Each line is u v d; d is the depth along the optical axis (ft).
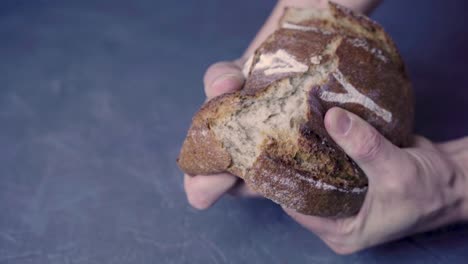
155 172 2.72
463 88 3.01
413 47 3.29
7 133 2.94
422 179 2.19
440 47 3.28
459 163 2.35
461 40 3.32
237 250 2.38
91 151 2.83
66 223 2.50
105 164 2.76
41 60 3.46
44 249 2.41
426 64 3.17
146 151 2.82
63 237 2.45
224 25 3.76
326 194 2.11
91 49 3.54
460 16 3.50
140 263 2.34
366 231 2.28
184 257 2.36
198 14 3.91
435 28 3.43
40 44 3.61
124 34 3.70
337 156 2.13
